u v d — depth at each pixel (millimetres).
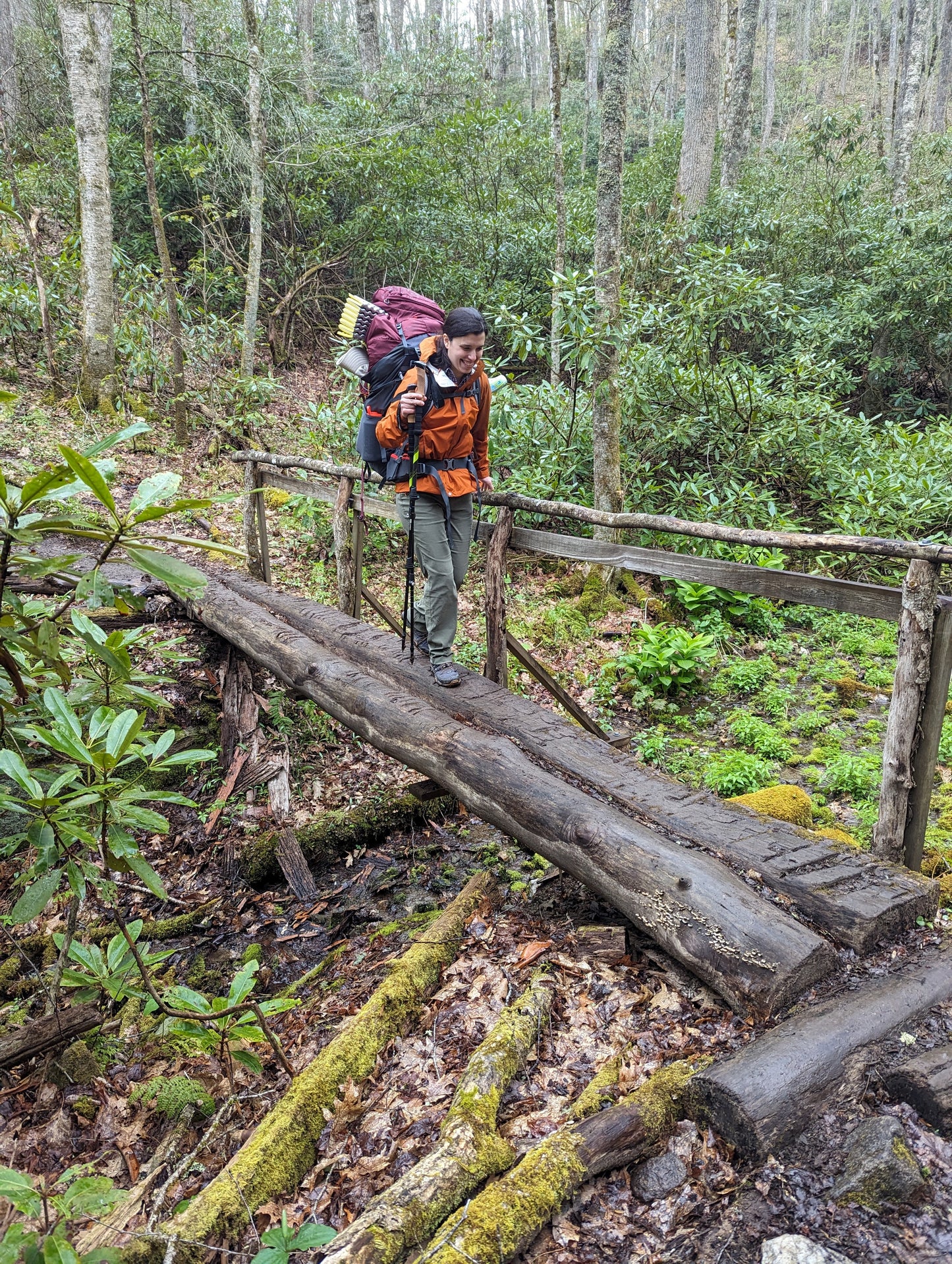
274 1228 1836
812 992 2191
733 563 2953
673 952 2414
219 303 11492
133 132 11906
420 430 3305
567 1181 1835
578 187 14445
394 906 3830
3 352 9680
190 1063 2879
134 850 2143
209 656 5723
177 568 1836
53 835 2174
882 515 6438
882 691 5445
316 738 5324
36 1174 2420
